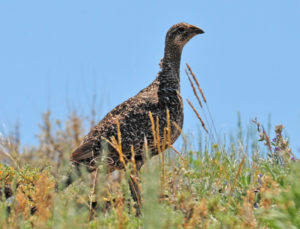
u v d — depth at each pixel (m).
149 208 13.31
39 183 18.31
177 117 22.66
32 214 17.23
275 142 20.44
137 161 21.98
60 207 14.43
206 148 20.81
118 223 14.63
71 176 20.20
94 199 18.22
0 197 19.33
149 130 21.73
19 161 25.38
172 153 19.80
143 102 22.25
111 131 21.45
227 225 14.56
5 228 14.17
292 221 13.64
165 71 23.84
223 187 19.53
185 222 14.54
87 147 21.19
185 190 17.70
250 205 15.32
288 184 17.02
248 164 22.08
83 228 14.20
